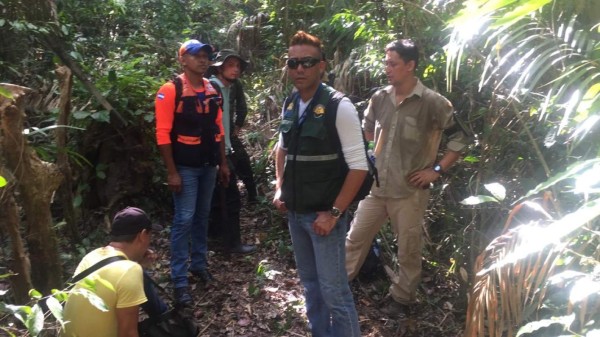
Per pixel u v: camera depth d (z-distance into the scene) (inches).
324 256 117.6
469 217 174.9
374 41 201.9
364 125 152.9
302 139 114.2
